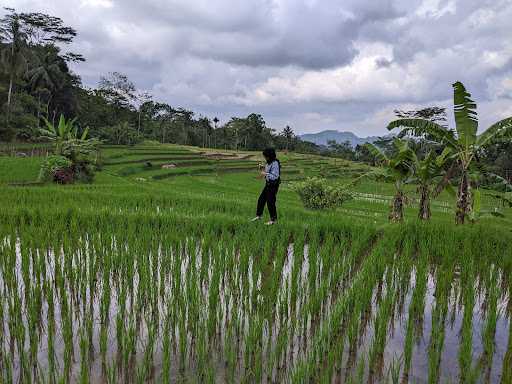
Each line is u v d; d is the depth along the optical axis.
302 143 121.25
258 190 35.34
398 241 9.25
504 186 12.20
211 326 5.07
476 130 11.34
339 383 4.26
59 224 9.33
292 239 9.95
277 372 4.30
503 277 7.41
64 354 4.40
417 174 13.19
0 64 47.50
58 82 53.94
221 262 7.13
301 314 5.47
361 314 5.75
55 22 58.09
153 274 6.46
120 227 9.27
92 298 6.16
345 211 24.50
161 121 100.06
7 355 4.63
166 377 3.96
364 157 95.50
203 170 51.84
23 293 6.14
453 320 5.79
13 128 45.47
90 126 68.06
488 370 4.57
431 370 4.09
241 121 107.00
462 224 10.91
